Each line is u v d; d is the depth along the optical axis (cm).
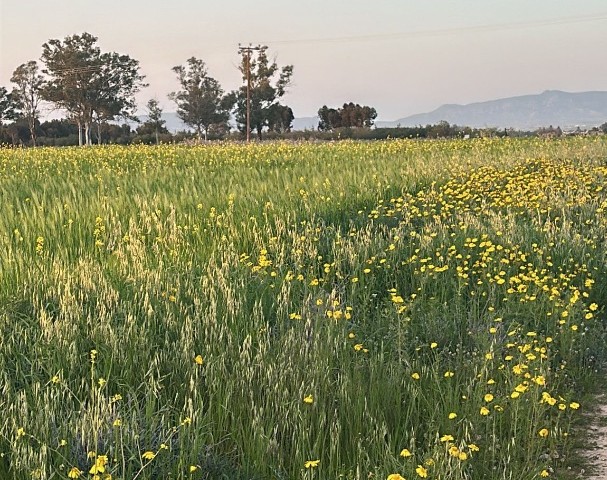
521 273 998
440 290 968
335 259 1027
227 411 588
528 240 1134
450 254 1019
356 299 916
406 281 995
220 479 516
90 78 9394
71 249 1015
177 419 582
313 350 684
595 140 3341
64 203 1298
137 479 496
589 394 716
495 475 541
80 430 532
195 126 9075
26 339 687
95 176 1984
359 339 775
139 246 988
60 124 10694
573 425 654
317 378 632
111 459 507
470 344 796
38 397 570
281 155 2969
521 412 617
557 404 674
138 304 770
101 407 557
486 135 5331
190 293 816
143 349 679
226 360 669
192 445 534
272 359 655
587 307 950
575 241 1119
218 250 1029
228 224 1168
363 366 684
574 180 1736
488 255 1047
